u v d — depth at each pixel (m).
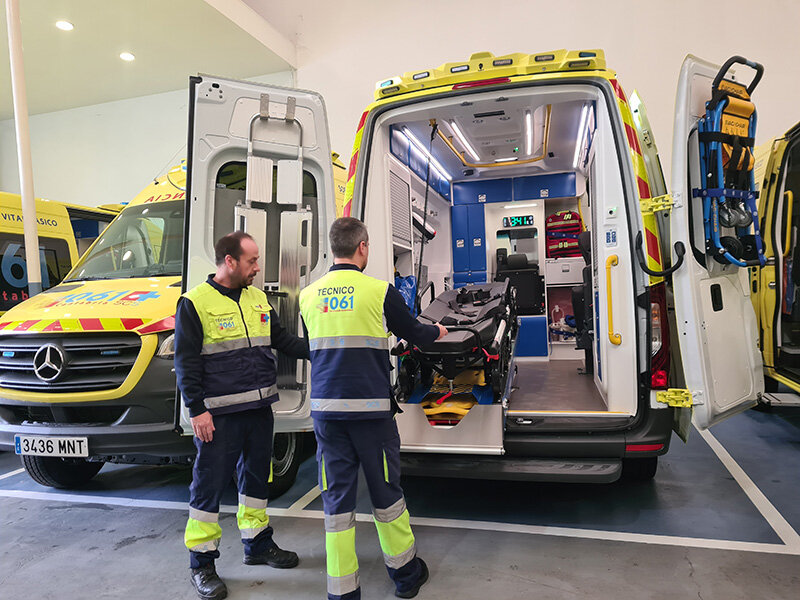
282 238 3.10
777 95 7.81
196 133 3.00
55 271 5.71
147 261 4.14
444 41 9.27
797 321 4.57
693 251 2.79
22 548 2.99
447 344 3.02
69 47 9.34
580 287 6.02
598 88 3.00
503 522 3.10
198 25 8.69
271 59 9.81
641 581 2.41
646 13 8.33
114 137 11.66
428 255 6.74
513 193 7.15
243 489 2.69
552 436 2.95
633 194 2.88
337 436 2.30
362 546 2.88
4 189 12.66
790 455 4.16
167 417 3.18
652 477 3.60
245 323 2.59
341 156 9.79
